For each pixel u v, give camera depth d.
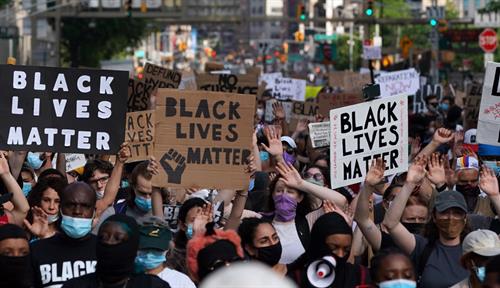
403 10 138.75
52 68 12.55
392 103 12.83
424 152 13.40
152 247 9.69
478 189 14.14
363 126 12.89
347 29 185.75
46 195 11.66
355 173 12.93
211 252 8.99
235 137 12.07
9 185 11.50
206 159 12.07
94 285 9.07
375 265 8.68
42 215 11.45
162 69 22.94
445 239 10.67
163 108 12.04
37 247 10.00
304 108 26.58
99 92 12.58
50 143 12.58
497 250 9.59
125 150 12.61
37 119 12.57
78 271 9.98
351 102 26.06
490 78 13.80
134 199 12.33
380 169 11.18
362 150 12.89
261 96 35.16
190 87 29.73
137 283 9.12
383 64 82.44
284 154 16.91
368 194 11.20
